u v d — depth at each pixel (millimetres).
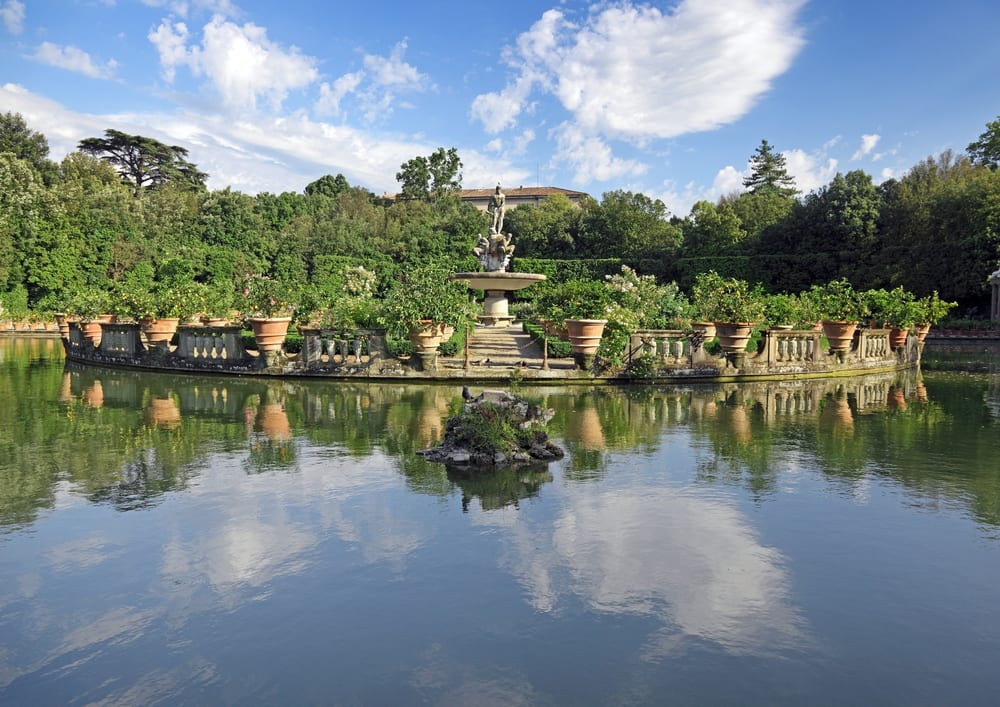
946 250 34281
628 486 5836
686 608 3600
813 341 15188
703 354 13922
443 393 11625
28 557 4207
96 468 6363
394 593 3729
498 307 23297
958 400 11500
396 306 12961
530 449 6895
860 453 7207
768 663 3084
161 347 15188
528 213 47688
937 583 3947
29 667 3010
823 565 4184
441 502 5320
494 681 2912
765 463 6727
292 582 3861
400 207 49594
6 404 10281
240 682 2906
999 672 3033
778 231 41594
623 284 19500
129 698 2787
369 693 2820
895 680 2959
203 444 7434
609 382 13438
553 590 3779
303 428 8383
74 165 49062
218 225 41344
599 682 2912
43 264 35625
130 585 3824
